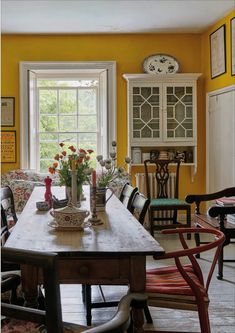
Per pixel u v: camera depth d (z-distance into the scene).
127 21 5.04
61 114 5.83
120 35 5.62
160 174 5.43
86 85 5.83
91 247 1.79
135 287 1.76
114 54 5.62
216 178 5.32
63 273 1.77
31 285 1.76
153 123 5.47
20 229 2.20
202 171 5.75
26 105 5.57
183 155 5.60
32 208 2.92
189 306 1.93
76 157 2.84
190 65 5.70
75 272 1.77
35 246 1.81
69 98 5.83
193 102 5.49
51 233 2.10
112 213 2.73
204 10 4.68
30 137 5.62
